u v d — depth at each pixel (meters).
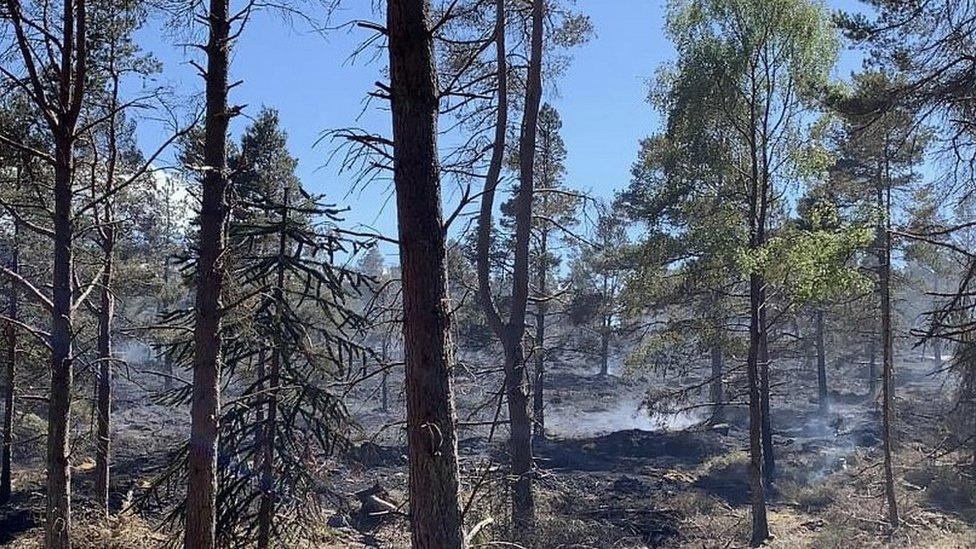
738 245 19.08
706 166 20.48
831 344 51.34
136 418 40.06
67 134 11.31
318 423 12.78
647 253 22.36
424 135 6.69
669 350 32.81
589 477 29.19
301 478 12.98
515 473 14.36
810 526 21.64
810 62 19.52
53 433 11.12
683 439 36.53
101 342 18.97
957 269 25.67
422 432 6.46
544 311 35.47
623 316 32.69
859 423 40.47
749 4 19.36
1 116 12.20
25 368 22.61
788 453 33.41
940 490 24.89
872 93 13.70
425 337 6.55
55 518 10.92
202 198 10.72
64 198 11.31
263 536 12.48
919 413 40.56
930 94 12.16
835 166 23.47
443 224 6.73
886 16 12.49
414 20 6.70
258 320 12.38
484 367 17.72
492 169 14.41
